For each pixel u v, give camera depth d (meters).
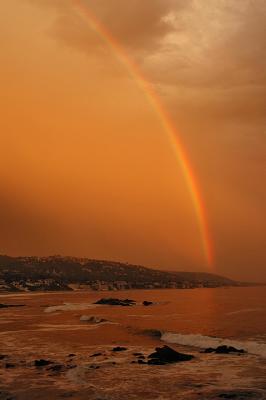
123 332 50.62
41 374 26.72
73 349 37.53
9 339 45.16
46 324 62.41
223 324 56.69
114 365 29.30
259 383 23.81
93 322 64.44
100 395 21.80
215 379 24.95
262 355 32.78
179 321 63.50
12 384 24.27
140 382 24.44
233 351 34.66
